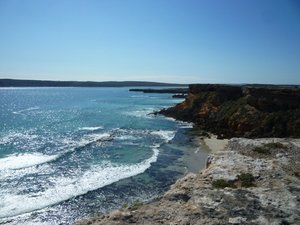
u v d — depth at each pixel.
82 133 43.50
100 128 48.25
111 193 19.53
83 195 19.23
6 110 79.25
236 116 41.50
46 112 74.00
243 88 55.19
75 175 23.20
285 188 10.84
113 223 8.23
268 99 39.31
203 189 10.80
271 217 8.48
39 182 21.62
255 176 12.20
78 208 17.47
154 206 9.46
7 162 26.92
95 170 24.45
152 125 50.50
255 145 18.16
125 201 18.27
